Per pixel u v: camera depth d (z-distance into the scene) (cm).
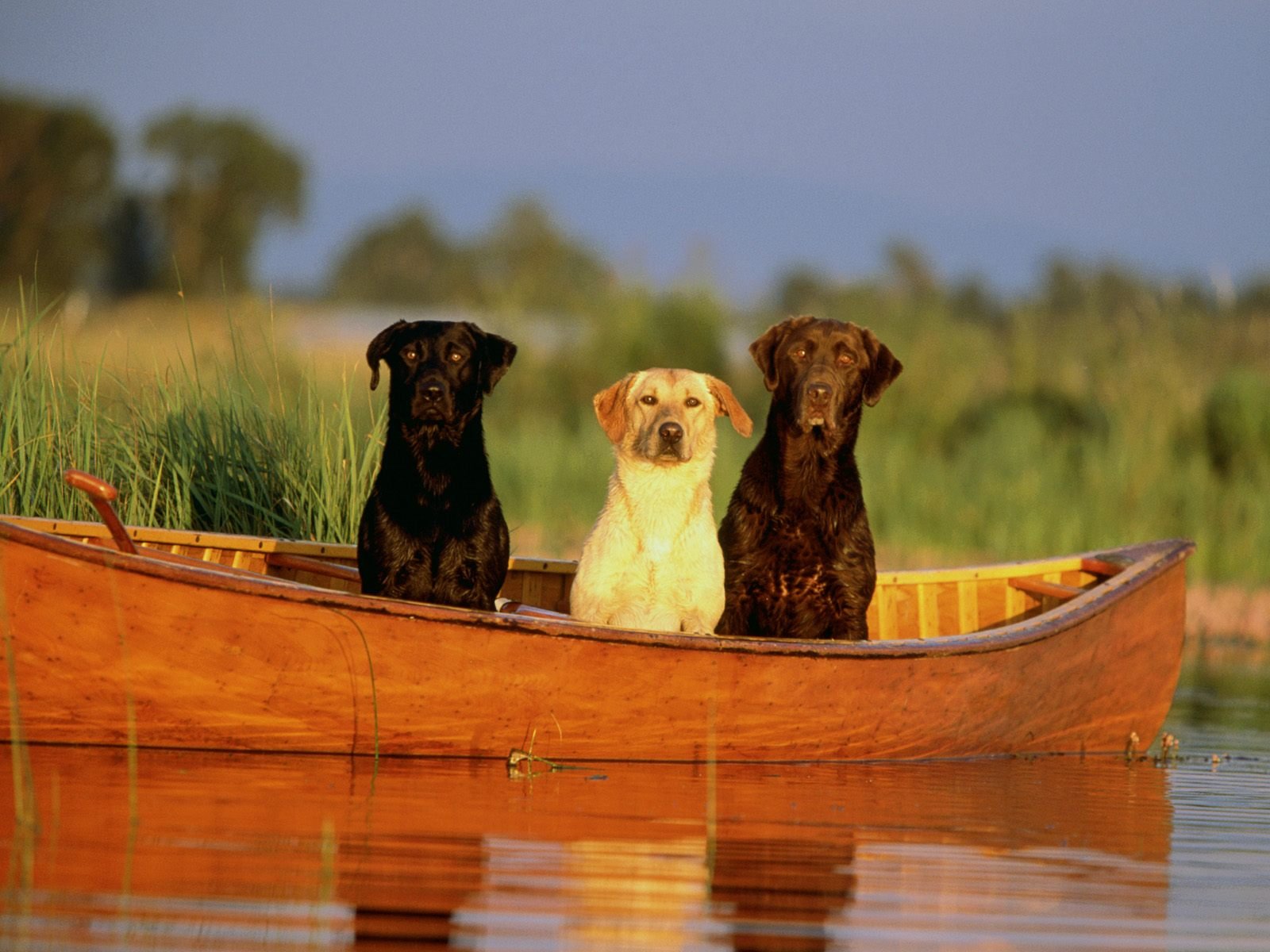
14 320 1352
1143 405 2889
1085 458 2728
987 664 1134
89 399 1294
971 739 1160
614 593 1066
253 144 8431
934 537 2545
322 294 10362
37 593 860
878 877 711
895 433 3092
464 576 1051
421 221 10838
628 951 581
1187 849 814
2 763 866
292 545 1195
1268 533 2502
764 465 1178
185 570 876
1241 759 1189
